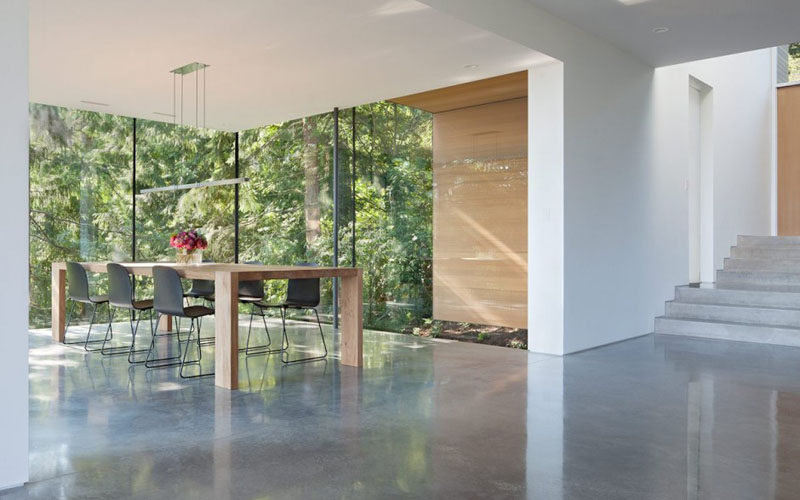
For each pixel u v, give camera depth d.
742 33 5.73
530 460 2.88
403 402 3.94
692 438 3.21
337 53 5.05
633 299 6.55
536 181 5.68
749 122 9.32
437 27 4.49
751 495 2.47
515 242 6.43
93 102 6.77
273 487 2.55
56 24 4.36
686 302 7.11
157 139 8.04
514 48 5.00
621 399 4.02
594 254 5.92
